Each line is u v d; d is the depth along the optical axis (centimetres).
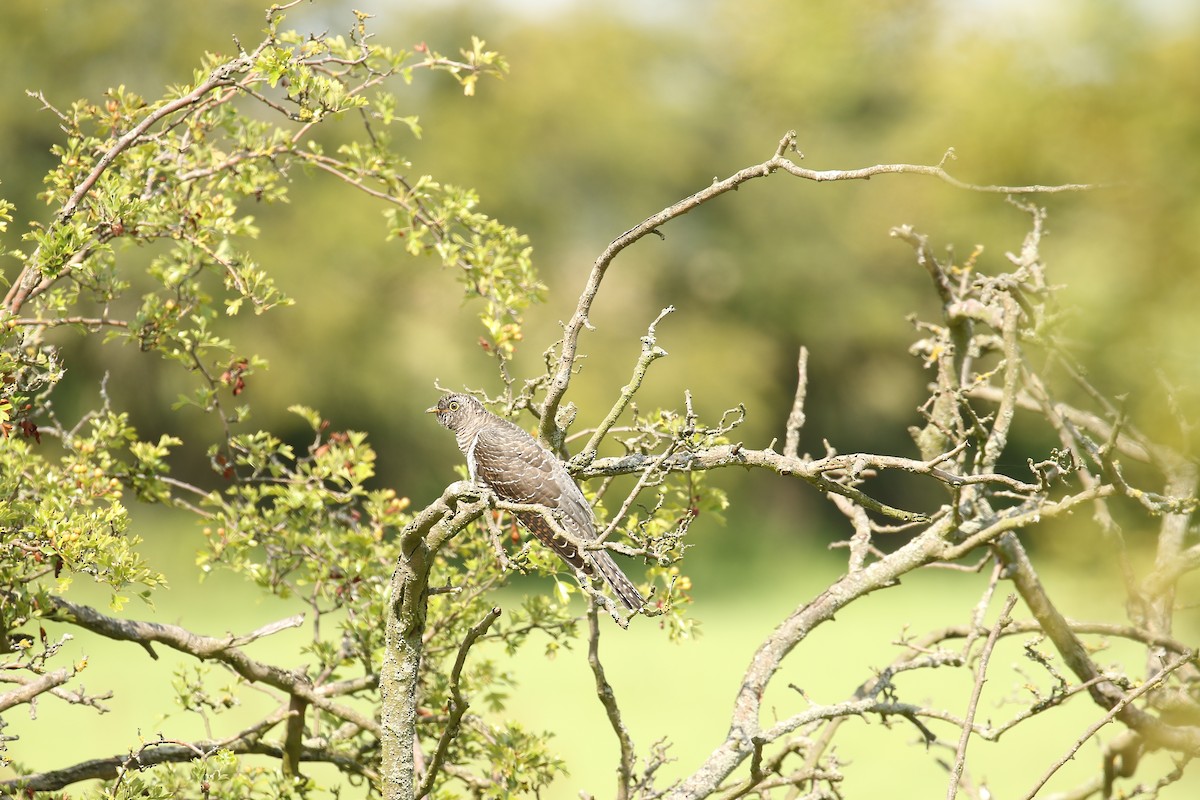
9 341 973
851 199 6266
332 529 1036
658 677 3538
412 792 829
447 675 1009
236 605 4219
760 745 834
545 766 970
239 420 1036
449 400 1098
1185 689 990
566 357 909
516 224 6056
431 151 5831
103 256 986
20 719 2522
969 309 1049
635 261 6278
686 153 6369
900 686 2961
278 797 909
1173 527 966
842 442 6862
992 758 2328
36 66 4875
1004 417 939
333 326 5188
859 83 5903
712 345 6281
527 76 6206
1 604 844
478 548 1033
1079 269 914
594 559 916
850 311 6481
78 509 947
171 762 925
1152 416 888
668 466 782
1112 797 1056
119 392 4912
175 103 952
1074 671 973
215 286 4028
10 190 4769
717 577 5934
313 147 1077
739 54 6419
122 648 3397
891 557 937
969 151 1252
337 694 995
